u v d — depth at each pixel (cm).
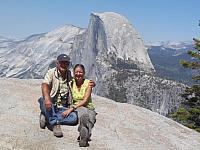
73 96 270
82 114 256
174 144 324
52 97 264
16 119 278
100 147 268
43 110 266
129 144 293
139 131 327
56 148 250
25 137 252
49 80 262
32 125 272
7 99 317
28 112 300
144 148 293
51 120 265
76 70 266
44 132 265
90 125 263
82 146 259
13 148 237
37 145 247
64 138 265
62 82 265
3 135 247
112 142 285
